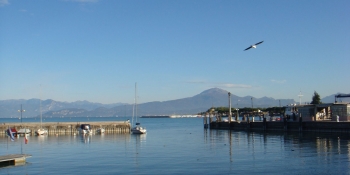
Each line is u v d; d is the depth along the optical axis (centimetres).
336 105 9744
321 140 7956
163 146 8075
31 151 7588
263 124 12012
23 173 4944
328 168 4716
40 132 12825
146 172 4812
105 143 9200
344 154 5756
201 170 4828
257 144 7744
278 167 4888
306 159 5428
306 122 9844
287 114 12438
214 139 9625
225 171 4725
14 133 12500
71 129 13738
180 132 14125
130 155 6512
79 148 8006
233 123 14212
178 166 5175
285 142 7875
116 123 14462
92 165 5459
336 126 8781
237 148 7131
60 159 6169
